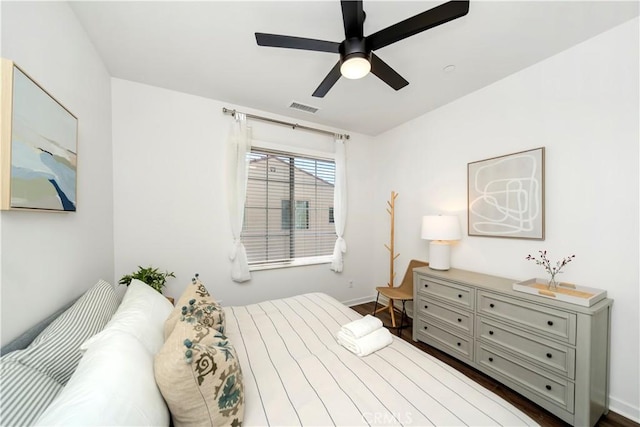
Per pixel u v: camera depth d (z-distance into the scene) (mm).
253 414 880
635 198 1520
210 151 2582
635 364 1510
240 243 2689
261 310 1859
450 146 2666
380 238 3668
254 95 2504
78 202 1479
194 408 768
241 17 1506
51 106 1129
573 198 1771
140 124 2260
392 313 2957
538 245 1964
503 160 2168
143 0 1371
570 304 1481
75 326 1010
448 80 2215
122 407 616
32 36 1062
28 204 954
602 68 1637
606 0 1376
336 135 3387
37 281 1055
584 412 1396
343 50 1356
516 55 1865
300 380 1063
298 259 3205
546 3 1397
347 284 3555
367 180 3729
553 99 1870
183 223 2457
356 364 1186
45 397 718
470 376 1957
